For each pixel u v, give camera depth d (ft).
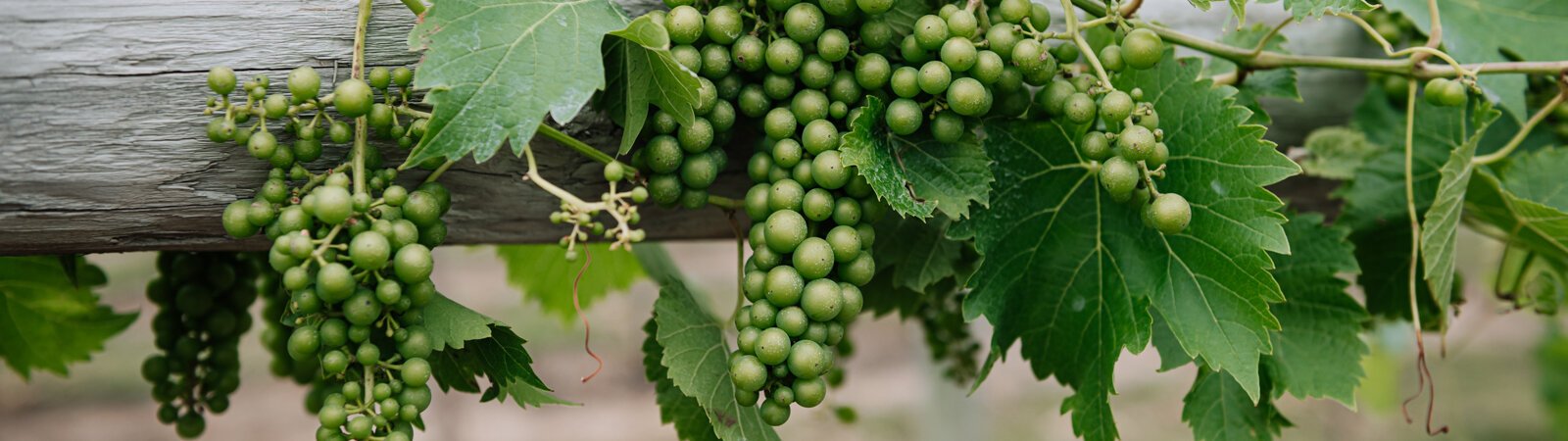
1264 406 4.23
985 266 4.04
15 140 3.80
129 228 3.92
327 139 3.90
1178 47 4.50
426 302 3.81
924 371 7.40
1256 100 4.37
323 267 3.66
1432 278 4.19
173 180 3.89
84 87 3.82
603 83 3.74
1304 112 4.61
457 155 3.68
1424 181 4.46
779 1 3.85
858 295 3.84
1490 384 12.71
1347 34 4.60
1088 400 4.09
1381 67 4.19
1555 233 4.30
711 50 3.85
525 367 3.97
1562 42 4.44
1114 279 4.06
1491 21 4.45
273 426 12.74
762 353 3.75
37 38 3.80
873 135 3.89
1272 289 3.86
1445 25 4.43
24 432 12.13
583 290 5.35
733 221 4.11
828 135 3.83
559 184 4.13
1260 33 4.49
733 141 4.15
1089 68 4.10
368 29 3.92
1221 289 3.92
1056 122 4.05
